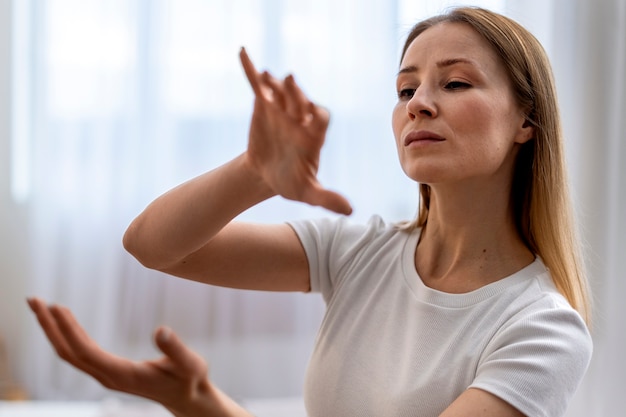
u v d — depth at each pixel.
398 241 1.10
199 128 2.88
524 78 0.98
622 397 2.48
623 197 2.53
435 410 0.93
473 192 0.99
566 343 0.90
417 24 1.04
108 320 2.87
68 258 2.87
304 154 0.71
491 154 0.94
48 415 1.94
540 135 1.01
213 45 2.87
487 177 0.99
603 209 2.57
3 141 2.87
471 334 0.95
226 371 2.89
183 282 2.88
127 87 2.86
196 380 0.69
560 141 1.04
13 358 2.86
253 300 2.89
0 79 2.86
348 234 1.13
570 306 0.98
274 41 2.86
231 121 2.88
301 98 0.71
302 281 1.12
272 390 2.91
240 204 0.89
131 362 0.67
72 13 2.85
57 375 2.86
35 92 2.84
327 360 1.05
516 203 1.04
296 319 2.91
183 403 0.69
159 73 2.86
